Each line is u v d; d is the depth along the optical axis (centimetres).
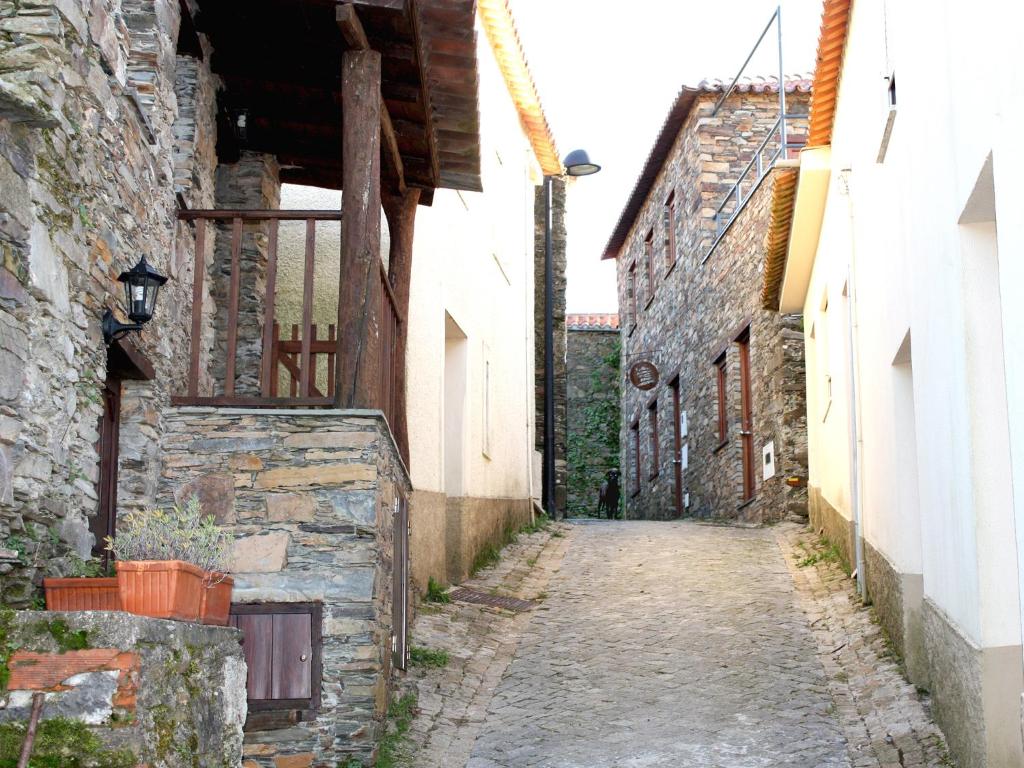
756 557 1243
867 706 740
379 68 671
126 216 569
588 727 723
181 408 634
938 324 618
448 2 647
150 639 353
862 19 900
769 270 1357
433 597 1015
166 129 643
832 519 1212
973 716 551
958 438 571
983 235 549
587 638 932
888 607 851
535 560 1280
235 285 650
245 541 622
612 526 1608
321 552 623
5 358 430
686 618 984
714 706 758
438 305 1088
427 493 1030
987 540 537
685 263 1953
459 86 744
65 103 484
